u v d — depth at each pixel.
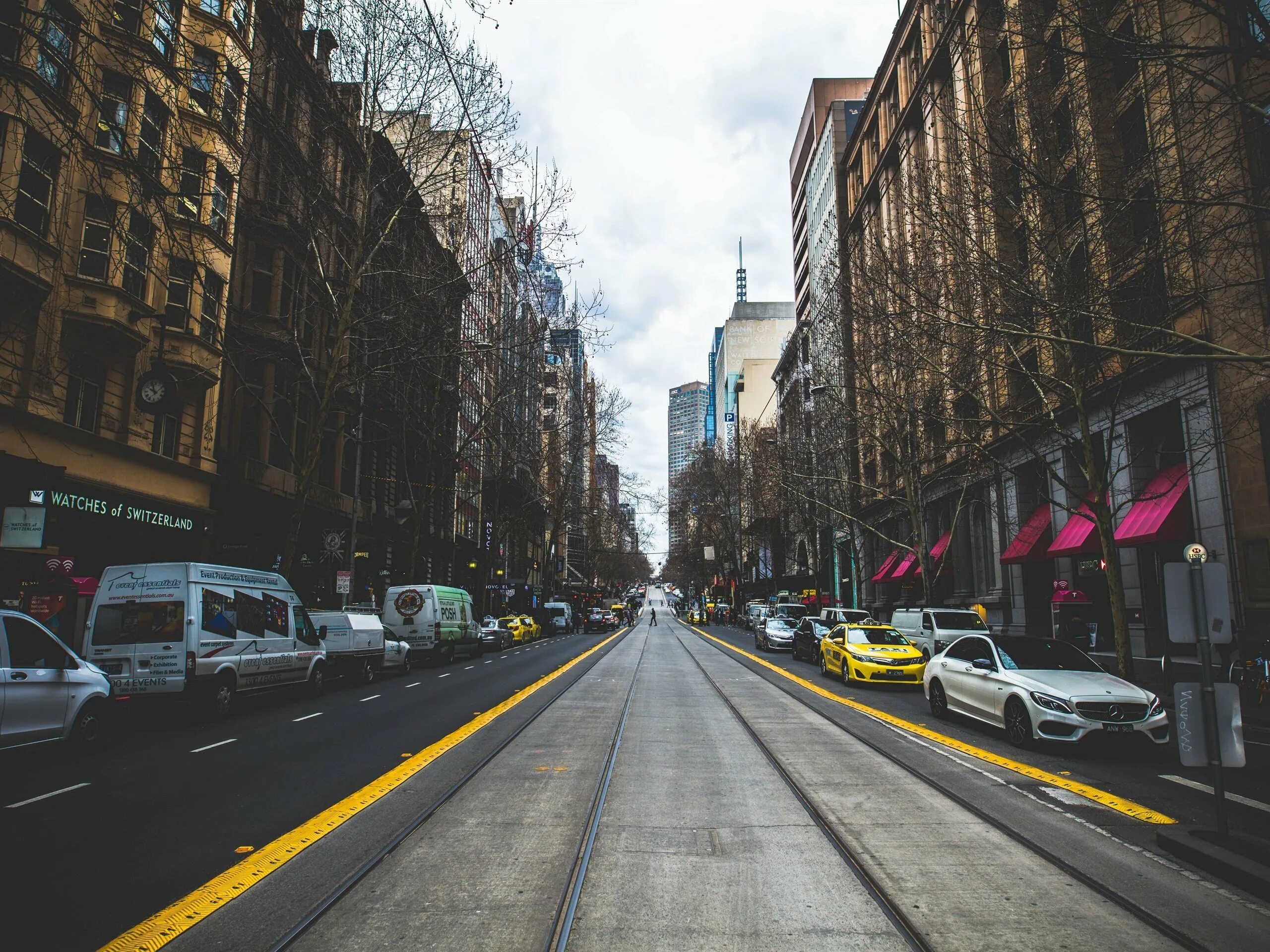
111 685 10.34
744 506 71.88
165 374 18.98
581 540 121.81
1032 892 5.06
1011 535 28.78
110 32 8.95
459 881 5.27
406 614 24.89
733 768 9.15
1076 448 24.20
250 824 6.56
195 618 12.23
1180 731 6.03
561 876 5.36
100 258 17.83
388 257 25.38
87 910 4.68
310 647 15.65
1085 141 14.30
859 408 31.69
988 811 7.09
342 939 4.32
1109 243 14.75
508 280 38.03
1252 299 16.03
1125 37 8.67
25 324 16.14
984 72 17.64
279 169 25.52
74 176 16.50
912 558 40.81
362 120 21.19
